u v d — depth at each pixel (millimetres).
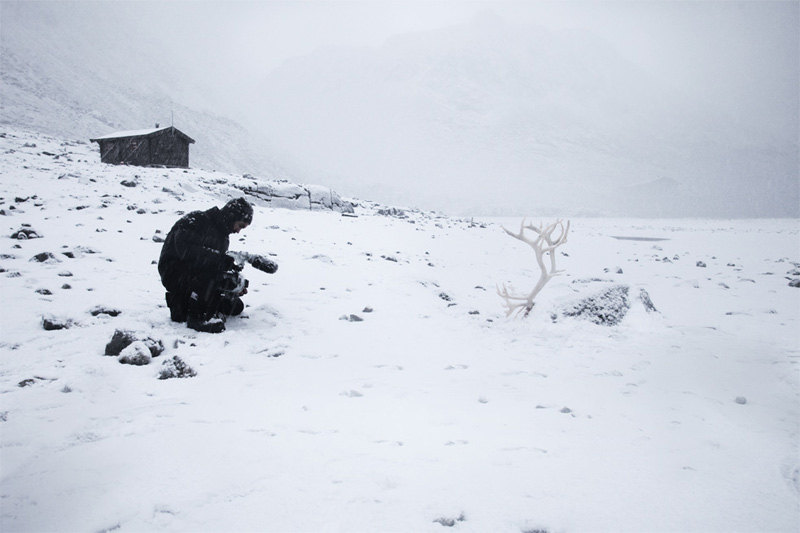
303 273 9070
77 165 21875
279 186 21344
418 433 3131
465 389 4125
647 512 2271
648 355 5398
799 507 2346
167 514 2141
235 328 5469
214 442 2846
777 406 3859
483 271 12375
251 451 2748
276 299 7105
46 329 4809
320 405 3551
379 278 9273
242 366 4332
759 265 15953
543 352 5457
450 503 2279
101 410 3264
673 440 3135
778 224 53688
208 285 5227
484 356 5246
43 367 3918
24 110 68062
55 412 3189
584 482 2537
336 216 20719
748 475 2670
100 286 6570
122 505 2199
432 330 6172
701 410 3717
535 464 2727
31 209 12062
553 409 3691
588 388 4246
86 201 13703
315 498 2293
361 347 5246
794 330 6859
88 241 9391
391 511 2199
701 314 8164
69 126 70312
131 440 2836
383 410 3521
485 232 22844
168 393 3639
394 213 26109
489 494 2379
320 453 2764
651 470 2699
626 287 7508
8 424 3004
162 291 6574
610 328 6496
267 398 3627
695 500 2391
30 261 7559
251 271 8836
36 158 22219
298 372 4301
